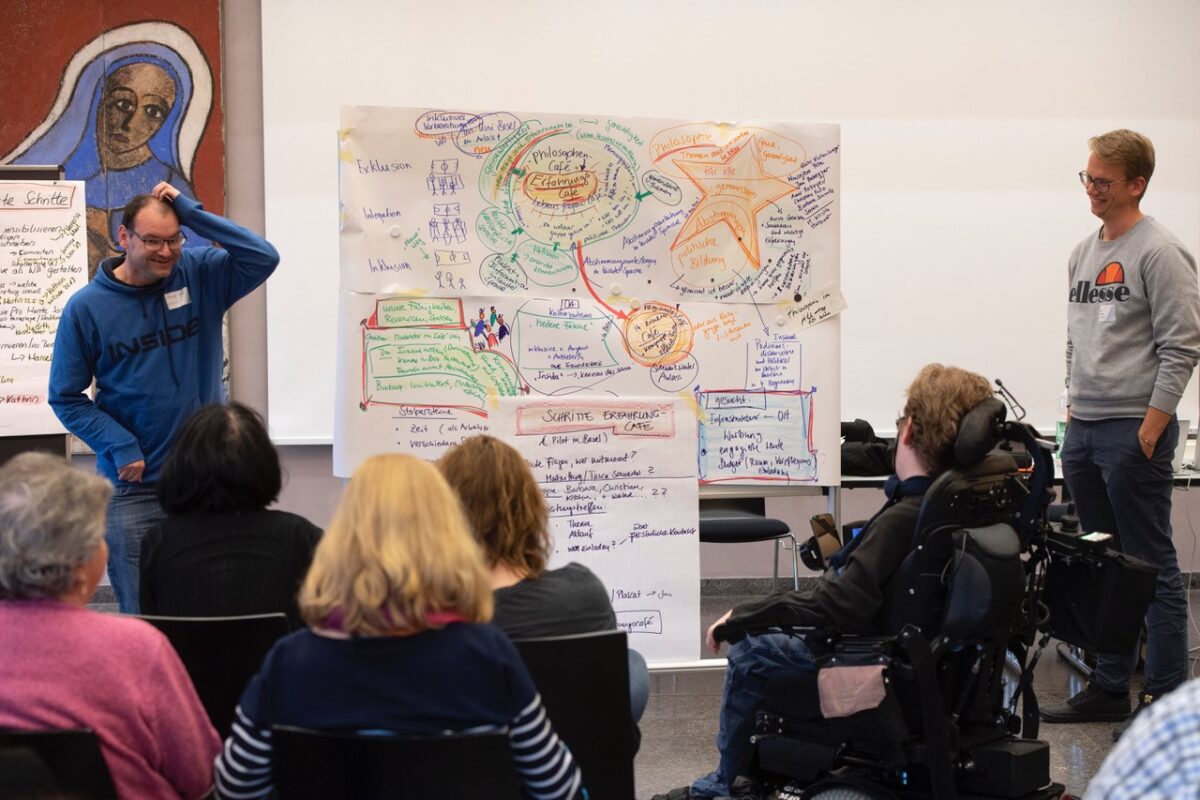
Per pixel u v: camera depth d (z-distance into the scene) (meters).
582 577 2.10
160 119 5.01
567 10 5.09
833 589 2.45
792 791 2.71
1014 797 2.46
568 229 3.45
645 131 3.47
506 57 5.09
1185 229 5.34
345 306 3.38
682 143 3.49
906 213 5.26
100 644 1.62
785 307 3.55
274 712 1.53
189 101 5.00
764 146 3.52
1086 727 3.64
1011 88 5.23
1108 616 2.60
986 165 5.26
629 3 5.11
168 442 3.21
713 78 5.16
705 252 3.51
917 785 2.55
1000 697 2.66
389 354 3.39
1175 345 3.33
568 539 3.39
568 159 3.44
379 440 3.39
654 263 3.49
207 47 4.98
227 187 5.11
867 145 5.23
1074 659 4.24
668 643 3.41
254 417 2.27
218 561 2.18
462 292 3.41
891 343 5.30
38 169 3.90
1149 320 3.42
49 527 1.60
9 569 1.59
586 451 3.41
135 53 4.98
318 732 1.45
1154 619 3.53
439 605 1.50
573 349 3.46
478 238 3.42
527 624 1.99
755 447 3.54
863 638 2.46
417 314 3.40
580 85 5.12
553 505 3.39
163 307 3.20
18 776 1.41
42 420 3.84
